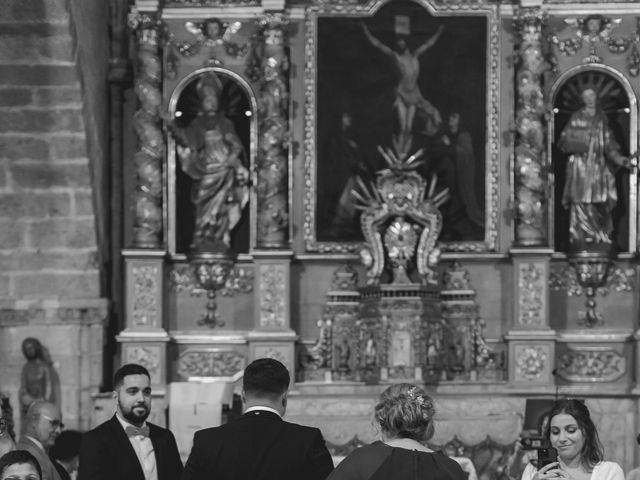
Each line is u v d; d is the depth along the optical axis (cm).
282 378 811
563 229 1941
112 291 1978
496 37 1936
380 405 732
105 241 1970
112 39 1981
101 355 1923
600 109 1923
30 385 1891
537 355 1889
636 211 1922
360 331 1891
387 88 1941
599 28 1942
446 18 1944
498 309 1923
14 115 1852
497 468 1739
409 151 1931
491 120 1933
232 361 1928
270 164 1897
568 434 866
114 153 1980
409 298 1862
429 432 744
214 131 1928
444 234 1930
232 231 1944
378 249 1886
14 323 1919
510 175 1930
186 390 1670
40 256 1933
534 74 1897
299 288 1933
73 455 1202
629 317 1927
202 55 1948
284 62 1914
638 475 1038
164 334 1898
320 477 795
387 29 1944
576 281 1931
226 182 1927
